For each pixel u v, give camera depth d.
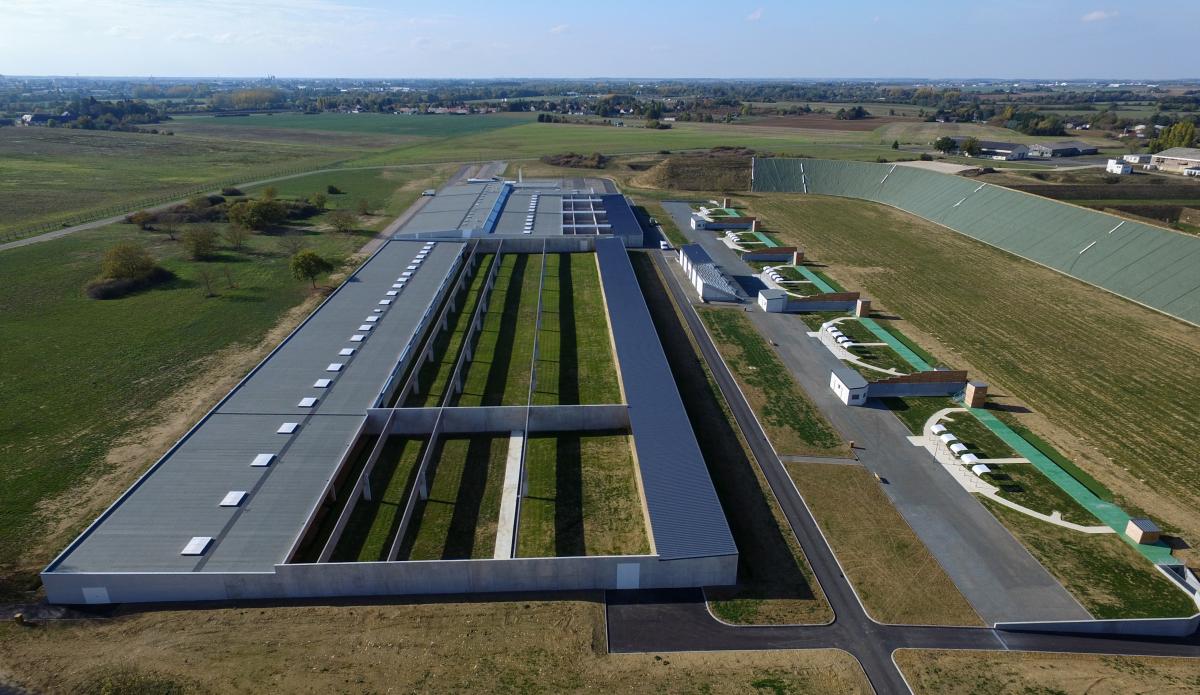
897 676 27.28
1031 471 41.34
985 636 29.45
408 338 52.56
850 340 60.38
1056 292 73.44
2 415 45.38
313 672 26.56
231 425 40.16
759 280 78.12
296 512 33.25
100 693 25.41
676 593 31.52
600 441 43.75
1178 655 28.91
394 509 37.22
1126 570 33.28
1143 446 44.09
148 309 64.88
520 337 59.75
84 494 37.28
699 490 36.12
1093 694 26.66
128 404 47.12
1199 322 63.75
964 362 56.19
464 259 81.12
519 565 30.86
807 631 29.44
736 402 49.31
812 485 39.75
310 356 49.09
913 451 43.38
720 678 26.95
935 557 34.09
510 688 26.16
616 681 26.66
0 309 63.84
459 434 44.06
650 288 74.38
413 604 30.39
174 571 29.70
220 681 26.08
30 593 30.45
